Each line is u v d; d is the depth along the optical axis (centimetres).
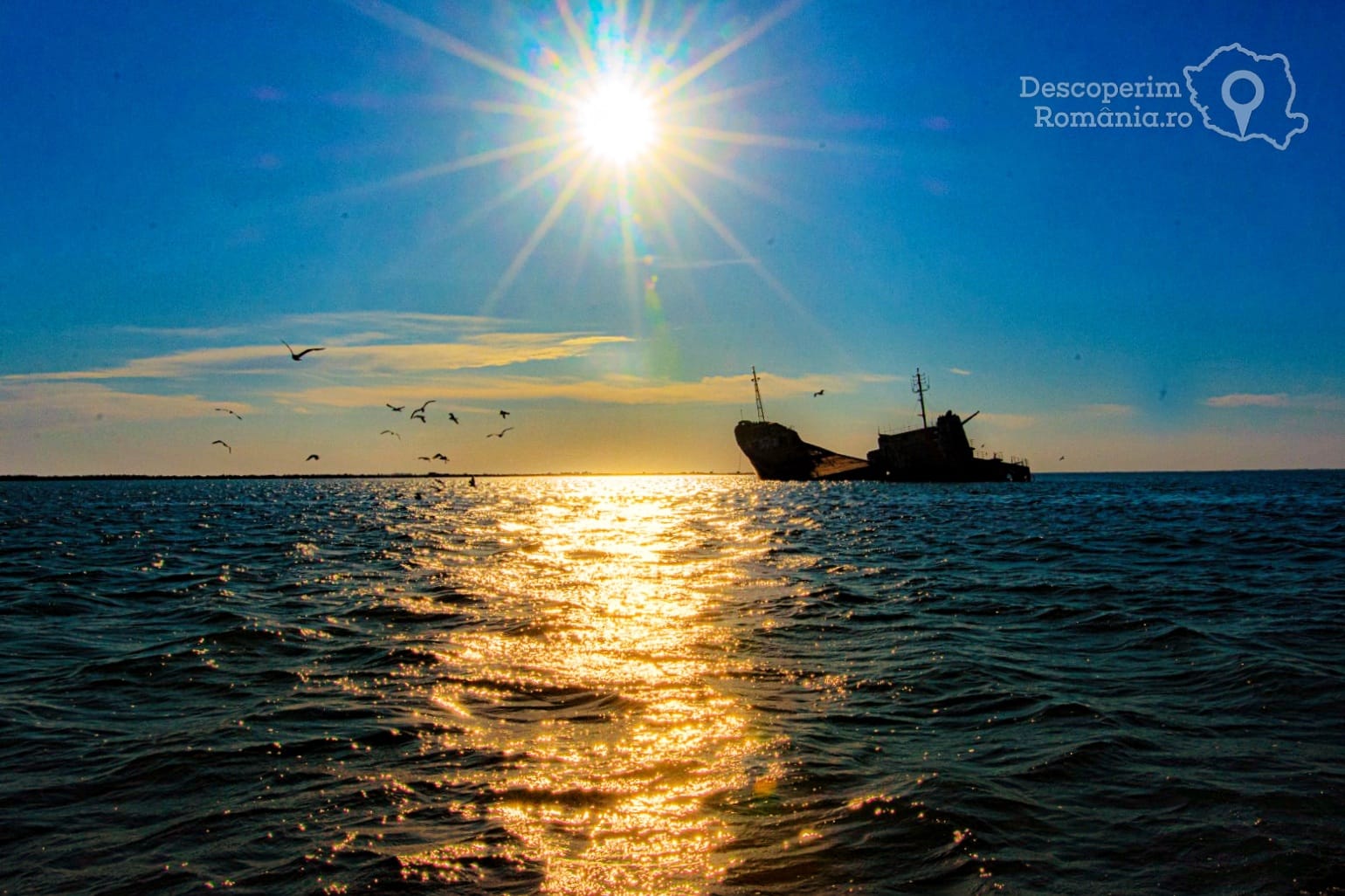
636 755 1005
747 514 6078
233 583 2477
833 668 1405
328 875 727
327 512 7112
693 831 805
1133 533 3888
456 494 12519
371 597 2183
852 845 768
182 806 875
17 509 7719
